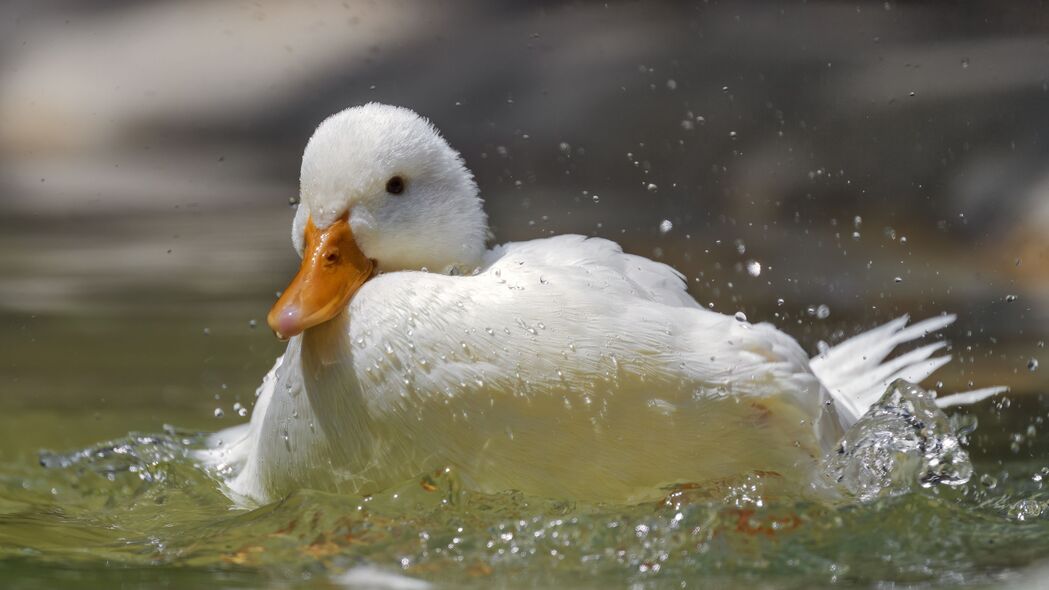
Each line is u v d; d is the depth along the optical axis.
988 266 15.52
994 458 9.34
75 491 8.88
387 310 7.04
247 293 15.45
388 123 7.76
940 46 19.83
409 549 6.93
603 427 6.88
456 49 24.34
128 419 10.67
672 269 8.27
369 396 7.00
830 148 18.83
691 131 20.33
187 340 13.26
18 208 21.08
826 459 7.54
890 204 17.58
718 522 6.98
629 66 22.20
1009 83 18.42
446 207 7.80
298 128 24.88
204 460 9.34
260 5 26.95
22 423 10.56
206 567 6.87
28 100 25.50
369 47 25.42
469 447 6.95
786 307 14.22
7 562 7.05
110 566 6.99
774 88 20.38
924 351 9.68
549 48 23.53
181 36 26.77
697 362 6.96
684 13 22.78
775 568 6.64
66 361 12.55
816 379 7.34
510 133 21.92
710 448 7.09
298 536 7.11
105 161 24.23
